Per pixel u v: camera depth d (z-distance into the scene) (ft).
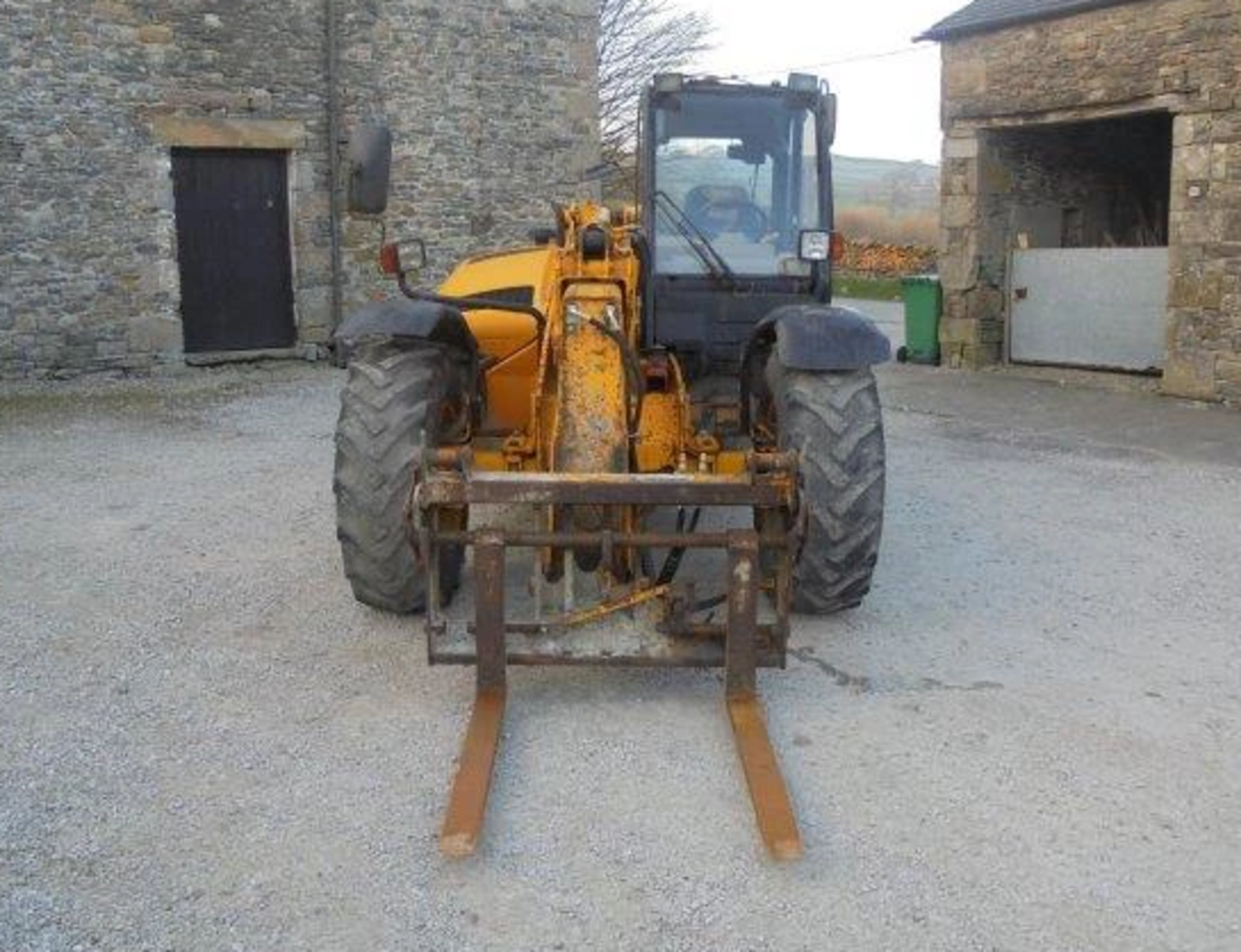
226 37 42.27
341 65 45.01
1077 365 44.75
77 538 21.35
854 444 15.46
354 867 10.79
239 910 10.14
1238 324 37.04
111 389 39.32
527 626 13.79
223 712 13.97
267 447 30.04
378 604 16.12
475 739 12.47
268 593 18.16
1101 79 40.32
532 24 49.62
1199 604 18.16
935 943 9.76
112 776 12.40
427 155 47.52
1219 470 28.19
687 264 18.38
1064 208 47.91
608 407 14.67
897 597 18.22
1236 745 13.35
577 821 11.54
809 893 10.43
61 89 39.24
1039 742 13.34
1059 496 25.29
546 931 9.90
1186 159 37.99
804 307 16.38
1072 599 18.31
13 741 13.16
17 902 10.19
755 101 18.20
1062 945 9.76
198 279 43.29
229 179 43.60
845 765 12.73
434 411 15.88
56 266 39.88
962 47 44.75
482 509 20.85
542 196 50.80
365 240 46.39
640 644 13.80
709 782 12.28
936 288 47.03
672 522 20.88
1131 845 11.25
